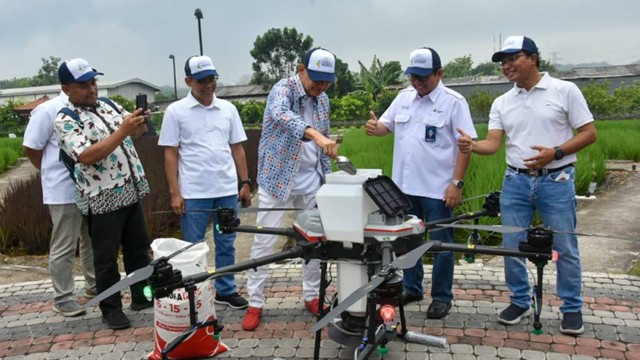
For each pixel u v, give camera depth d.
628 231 6.84
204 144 4.60
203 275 2.97
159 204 7.82
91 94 4.34
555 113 3.91
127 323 4.49
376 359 3.70
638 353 3.79
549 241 2.76
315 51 3.99
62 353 4.12
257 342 4.16
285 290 5.19
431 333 4.18
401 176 4.49
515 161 4.12
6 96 60.03
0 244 7.16
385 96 40.97
